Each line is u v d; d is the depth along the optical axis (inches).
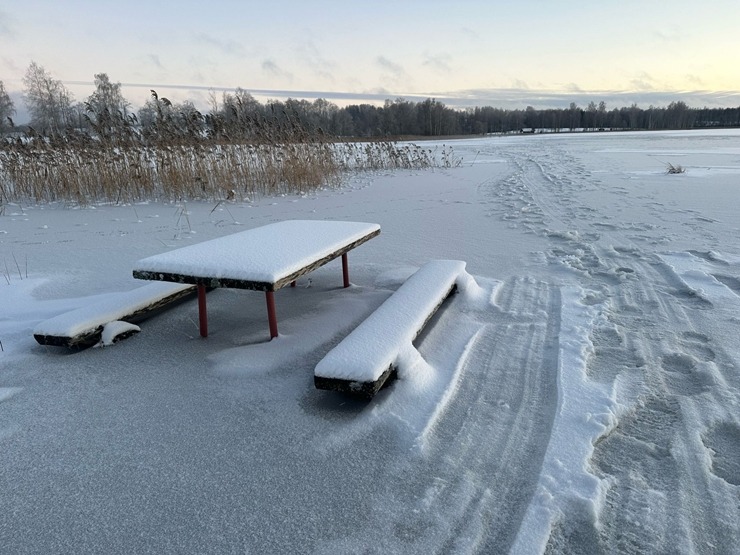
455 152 1006.4
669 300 151.5
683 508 71.6
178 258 124.1
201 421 97.7
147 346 131.8
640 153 793.6
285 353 123.1
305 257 123.9
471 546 66.1
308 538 68.7
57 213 349.7
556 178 487.2
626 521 69.7
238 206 369.7
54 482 82.0
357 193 429.1
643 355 116.9
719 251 202.2
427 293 135.3
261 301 162.9
